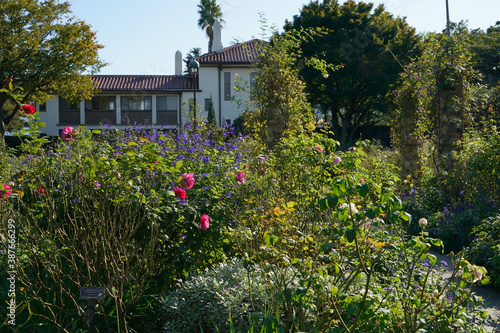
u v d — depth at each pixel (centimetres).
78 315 356
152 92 3183
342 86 2953
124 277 353
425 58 1085
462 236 739
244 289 374
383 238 420
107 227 364
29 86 2450
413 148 1152
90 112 3212
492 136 954
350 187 286
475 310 373
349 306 315
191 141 761
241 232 409
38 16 2378
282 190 540
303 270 340
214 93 3136
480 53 3616
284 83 853
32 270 397
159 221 434
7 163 518
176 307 373
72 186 383
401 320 337
